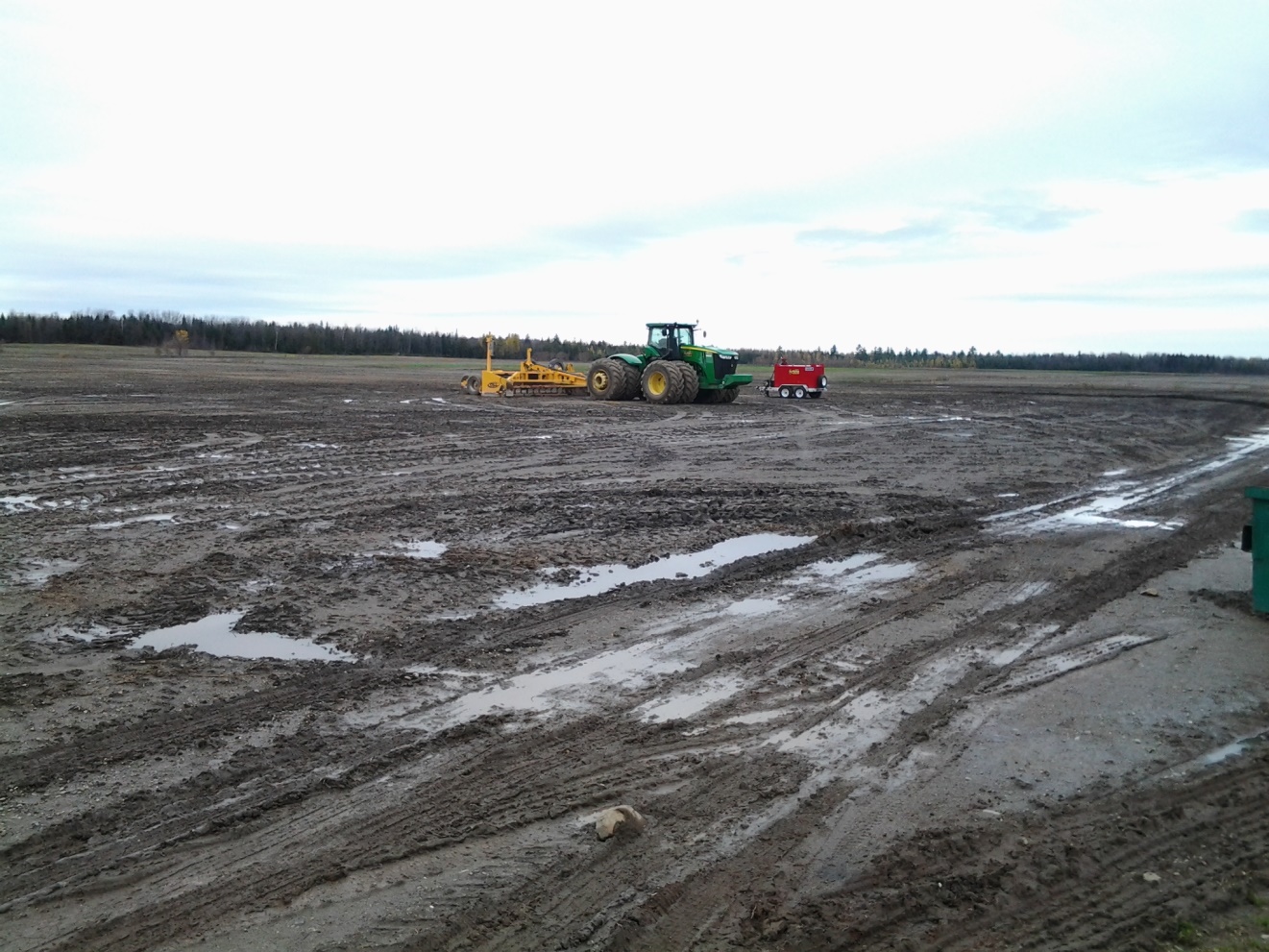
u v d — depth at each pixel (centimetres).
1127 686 688
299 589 909
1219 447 2295
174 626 796
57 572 961
